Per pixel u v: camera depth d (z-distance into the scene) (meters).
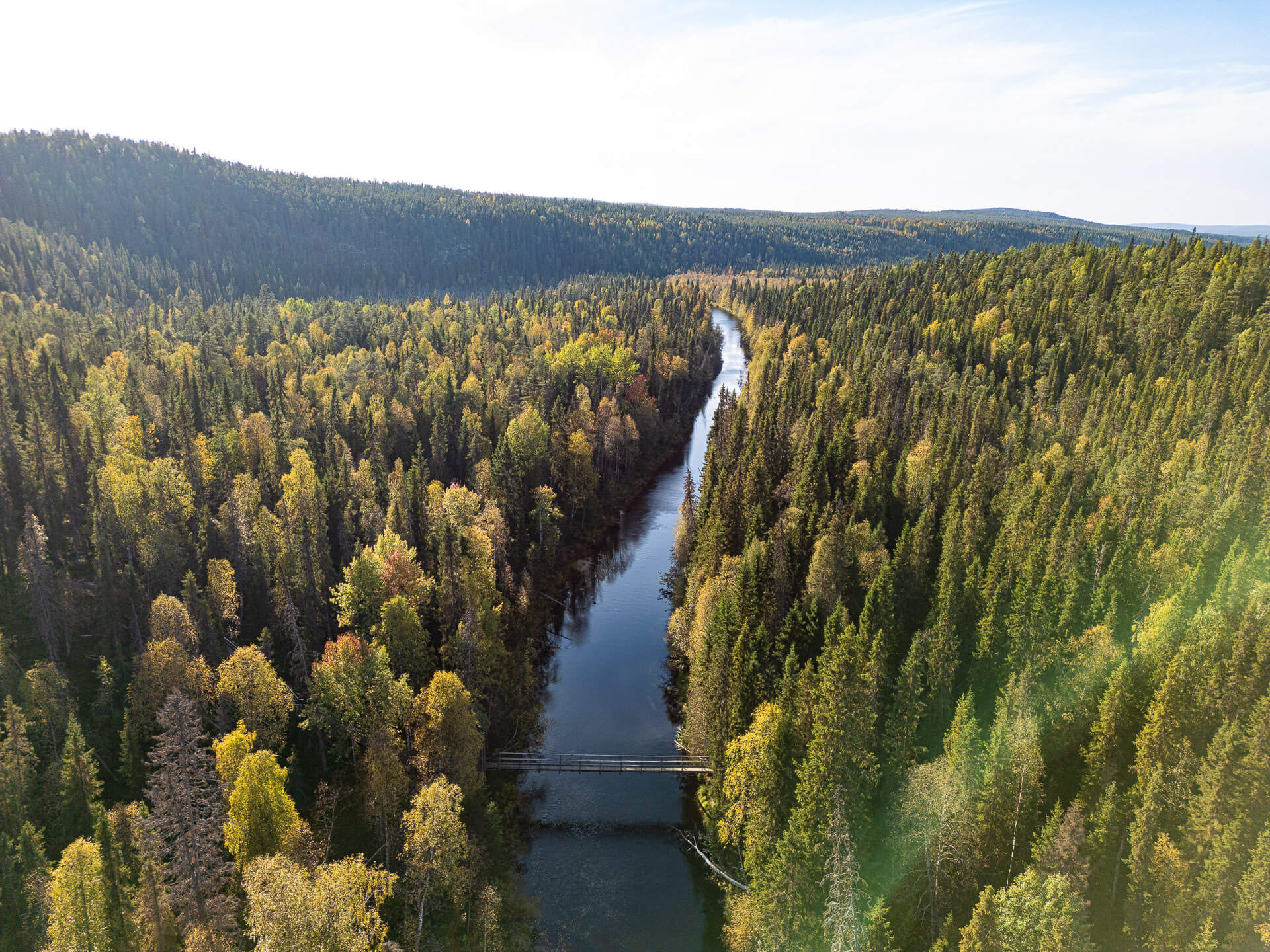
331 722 67.38
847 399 132.25
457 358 191.75
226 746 56.59
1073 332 158.88
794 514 85.31
